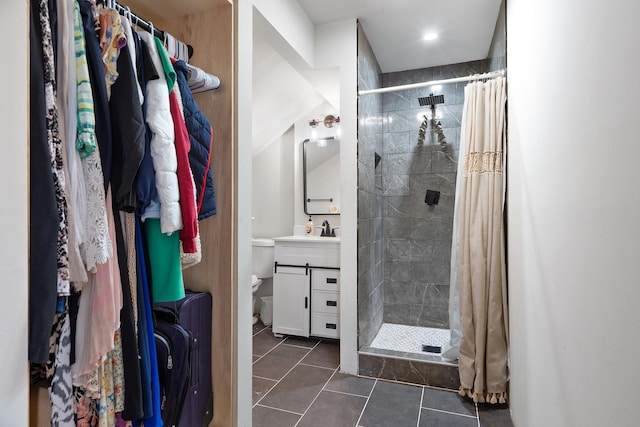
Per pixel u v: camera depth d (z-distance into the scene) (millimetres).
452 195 3131
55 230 753
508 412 1976
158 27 1605
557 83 1162
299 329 3115
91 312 921
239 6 1569
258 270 3473
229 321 1507
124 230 1060
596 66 869
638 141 673
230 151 1513
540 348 1357
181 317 1354
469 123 2227
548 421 1258
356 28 2418
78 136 852
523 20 1628
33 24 755
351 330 2453
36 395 884
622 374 739
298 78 2887
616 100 767
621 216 745
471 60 3090
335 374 2455
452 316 2322
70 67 861
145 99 1086
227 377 1509
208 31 1545
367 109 2693
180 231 1153
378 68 3158
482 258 2113
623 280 734
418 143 3227
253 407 2029
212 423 1530
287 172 3779
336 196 3570
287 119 3469
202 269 1544
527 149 1566
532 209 1479
